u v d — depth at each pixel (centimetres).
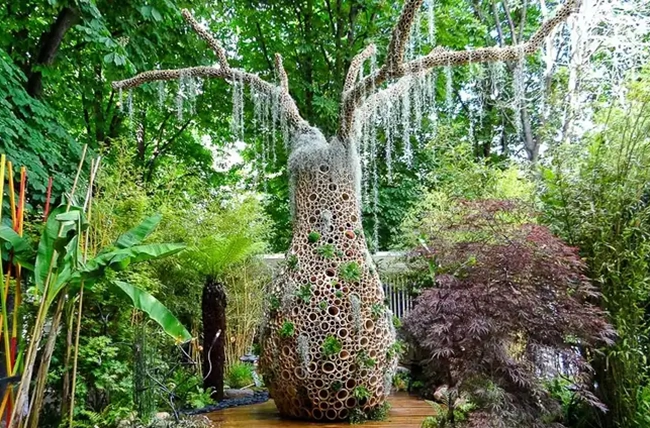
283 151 1011
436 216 660
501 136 1147
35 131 496
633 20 742
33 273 330
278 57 568
